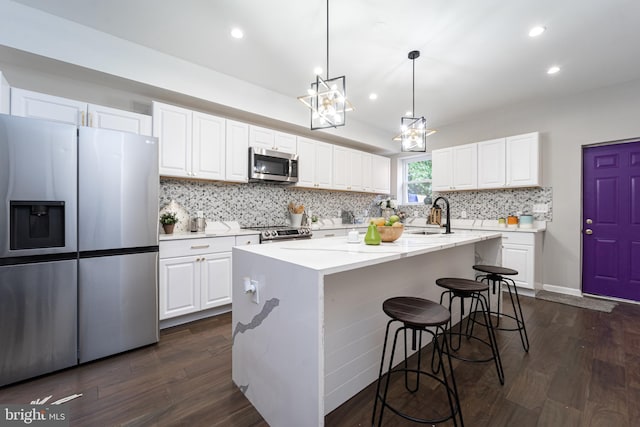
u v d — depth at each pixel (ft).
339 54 8.70
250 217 11.98
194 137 9.41
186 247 8.43
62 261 5.99
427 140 16.16
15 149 5.46
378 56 8.77
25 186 5.55
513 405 4.87
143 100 9.22
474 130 14.35
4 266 5.42
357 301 5.38
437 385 5.47
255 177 10.71
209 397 5.16
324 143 13.65
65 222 5.98
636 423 4.42
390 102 12.46
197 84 9.37
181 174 9.11
